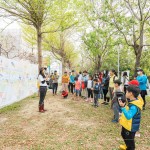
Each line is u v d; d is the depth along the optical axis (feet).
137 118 15.15
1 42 101.35
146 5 48.47
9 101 41.29
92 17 59.72
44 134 22.54
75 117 29.94
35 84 63.52
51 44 93.30
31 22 50.83
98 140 20.75
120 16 47.93
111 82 35.53
